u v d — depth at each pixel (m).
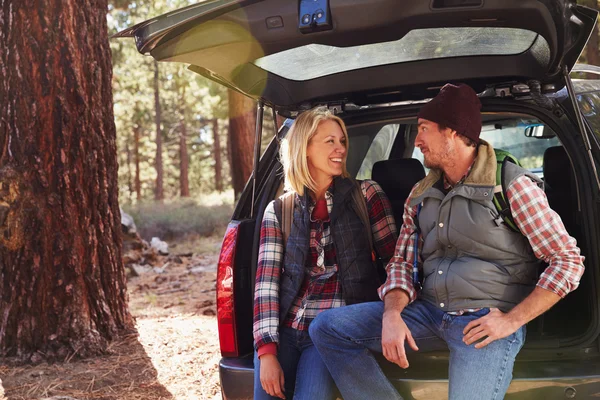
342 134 2.75
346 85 2.98
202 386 4.14
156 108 36.81
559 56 2.39
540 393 2.31
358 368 2.45
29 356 4.59
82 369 4.44
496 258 2.34
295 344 2.67
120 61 21.61
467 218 2.33
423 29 2.46
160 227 16.55
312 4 2.21
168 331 5.32
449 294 2.36
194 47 2.42
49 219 4.66
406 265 2.53
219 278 2.82
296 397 2.54
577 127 2.71
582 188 2.56
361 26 2.19
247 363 2.72
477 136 2.38
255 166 3.03
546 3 2.08
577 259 2.25
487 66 2.76
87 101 4.80
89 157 4.83
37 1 4.59
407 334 2.34
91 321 4.82
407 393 2.40
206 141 49.94
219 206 21.06
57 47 4.65
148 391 4.08
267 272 2.70
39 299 4.64
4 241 4.55
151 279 9.23
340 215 2.66
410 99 3.08
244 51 2.48
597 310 2.42
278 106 3.11
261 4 2.26
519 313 2.24
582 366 2.39
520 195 2.27
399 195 3.29
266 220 2.77
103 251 4.96
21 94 4.61
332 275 2.66
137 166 41.22
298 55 2.75
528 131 4.07
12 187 4.54
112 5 16.61
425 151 2.41
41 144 4.62
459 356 2.29
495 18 2.13
